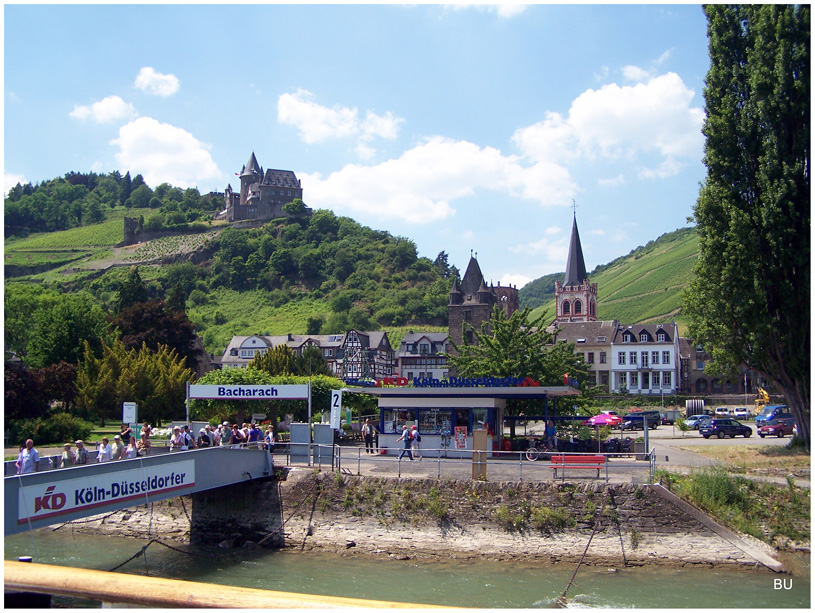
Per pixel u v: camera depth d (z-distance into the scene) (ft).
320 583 72.49
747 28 126.82
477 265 339.77
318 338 483.10
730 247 118.62
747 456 114.62
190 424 123.75
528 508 85.30
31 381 168.25
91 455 90.02
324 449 102.63
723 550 79.10
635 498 83.61
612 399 317.01
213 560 82.99
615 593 68.54
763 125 119.85
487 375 155.63
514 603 65.41
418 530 86.74
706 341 126.62
